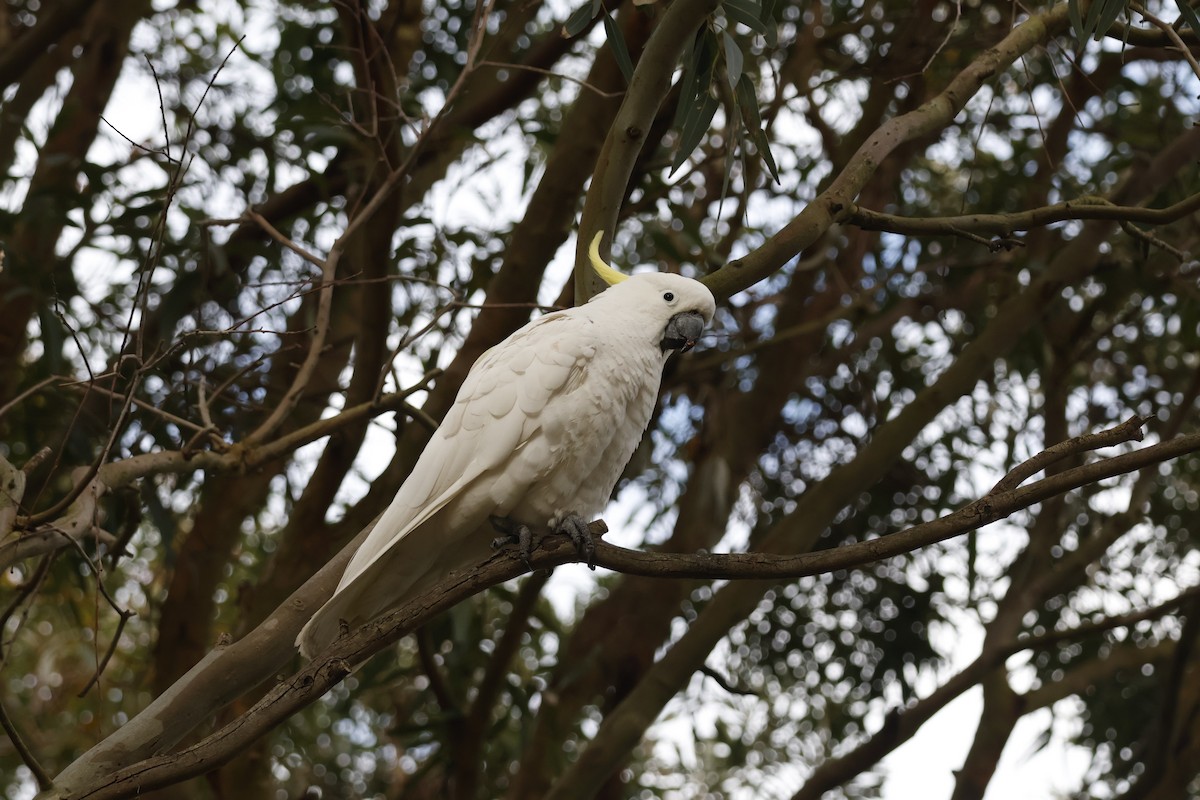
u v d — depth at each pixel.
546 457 4.40
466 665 7.93
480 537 4.61
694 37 4.41
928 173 9.99
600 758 6.78
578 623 9.18
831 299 9.20
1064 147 8.64
